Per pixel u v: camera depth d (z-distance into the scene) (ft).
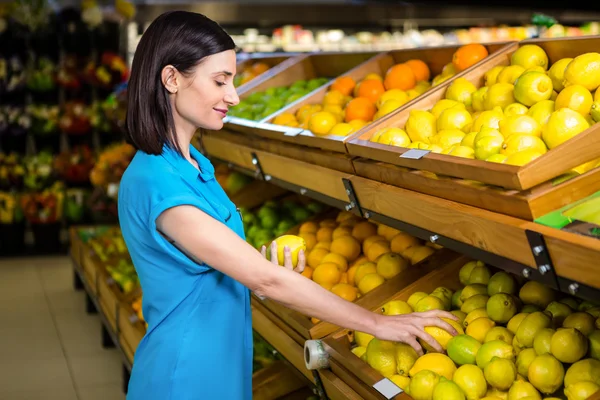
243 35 26.45
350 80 9.99
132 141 5.48
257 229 11.51
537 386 5.13
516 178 4.61
